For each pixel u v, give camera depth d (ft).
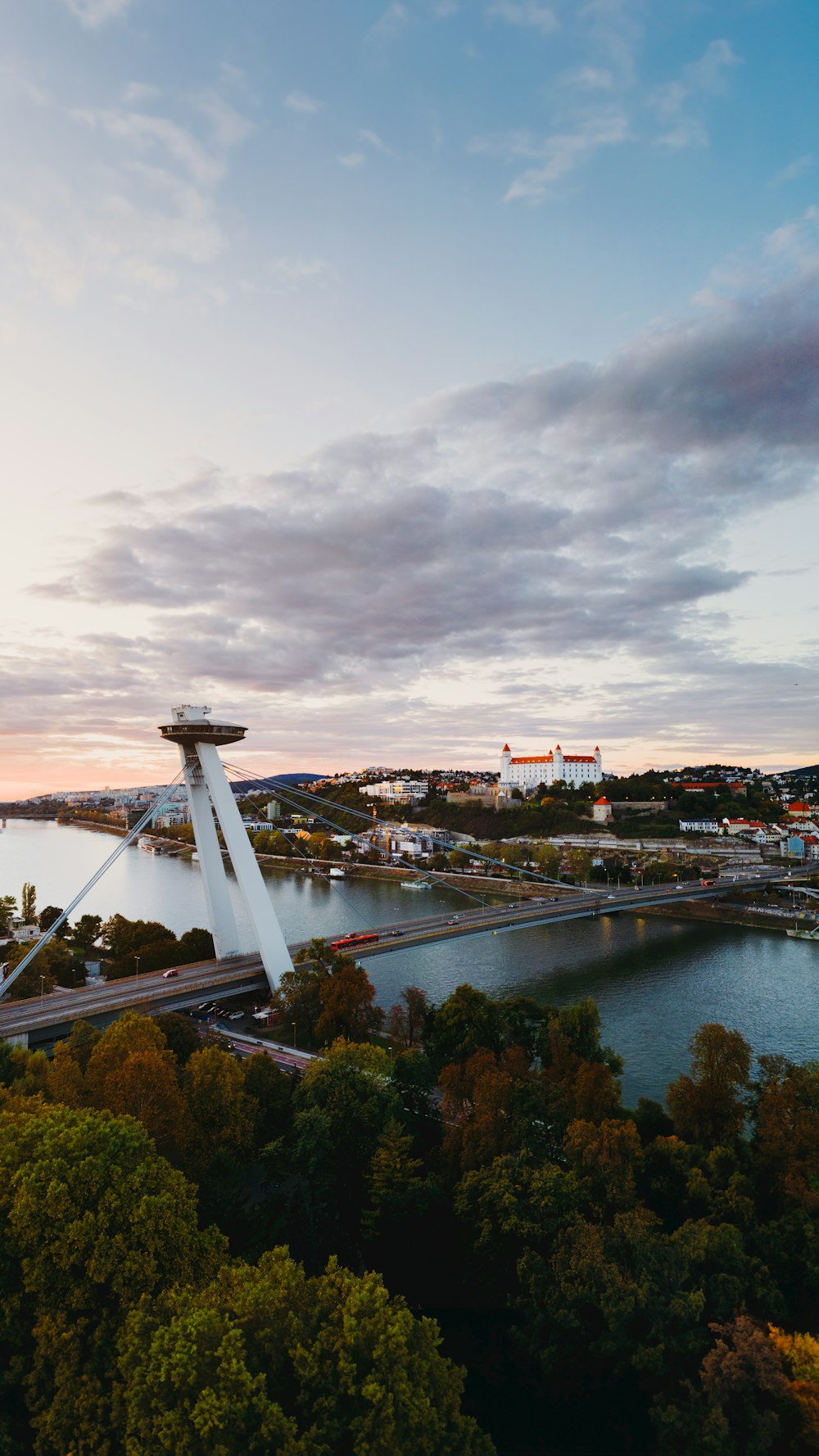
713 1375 122.31
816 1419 113.80
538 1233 166.50
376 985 492.54
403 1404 104.32
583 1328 147.13
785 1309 147.23
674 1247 150.30
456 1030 320.70
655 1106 245.86
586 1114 227.61
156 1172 153.58
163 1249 138.21
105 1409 114.21
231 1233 186.29
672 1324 138.92
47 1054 330.34
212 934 501.97
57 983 459.32
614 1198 176.14
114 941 543.80
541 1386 151.02
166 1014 339.16
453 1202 201.57
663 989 482.69
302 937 633.20
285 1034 368.48
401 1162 198.49
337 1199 203.00
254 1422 104.47
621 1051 372.38
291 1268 129.08
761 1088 232.94
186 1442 98.32
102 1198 141.28
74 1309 130.41
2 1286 135.03
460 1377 116.67
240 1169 205.05
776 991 479.41
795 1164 186.29
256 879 434.30
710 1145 220.02
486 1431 142.72
